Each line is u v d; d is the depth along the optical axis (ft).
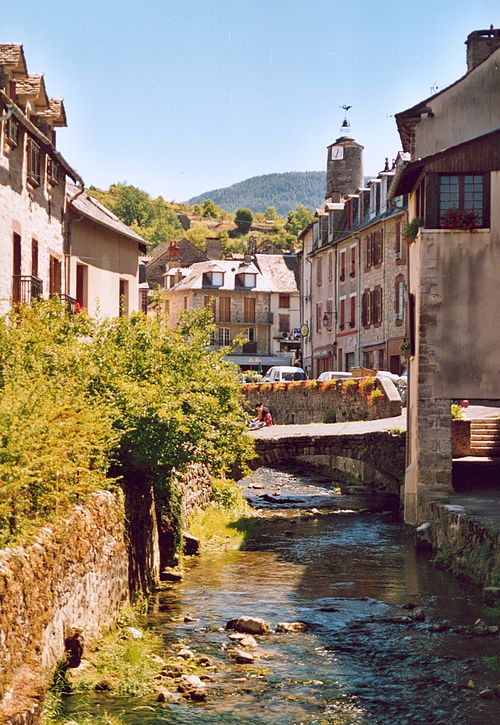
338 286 192.65
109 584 44.27
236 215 651.25
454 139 81.82
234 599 52.70
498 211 72.95
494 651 41.70
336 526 81.71
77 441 39.88
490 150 72.90
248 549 69.87
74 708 33.42
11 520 32.68
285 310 284.20
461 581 57.52
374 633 45.14
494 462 85.35
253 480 118.83
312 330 212.64
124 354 56.85
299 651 42.04
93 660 38.11
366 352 175.83
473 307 73.26
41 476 34.50
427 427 73.77
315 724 32.89
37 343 52.34
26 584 30.48
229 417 59.72
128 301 121.08
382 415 115.24
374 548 70.18
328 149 239.50
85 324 59.57
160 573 58.95
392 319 163.22
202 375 58.49
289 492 106.63
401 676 38.29
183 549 66.39
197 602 51.85
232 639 43.73
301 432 98.78
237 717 33.42
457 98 81.97
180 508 63.82
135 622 46.21
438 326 73.51
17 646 29.09
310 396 139.54
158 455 50.85
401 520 85.30
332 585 56.70
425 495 72.28
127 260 120.37
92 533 41.06
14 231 72.84
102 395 51.47
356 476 116.16
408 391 83.56
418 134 82.02
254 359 277.03
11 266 72.13
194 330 61.72
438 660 40.47
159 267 330.54
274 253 343.87
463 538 59.31
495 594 50.29
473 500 68.59
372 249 172.04
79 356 53.36
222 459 60.59
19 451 32.83
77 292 104.94
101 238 110.42
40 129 84.74
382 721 33.24
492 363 73.26
